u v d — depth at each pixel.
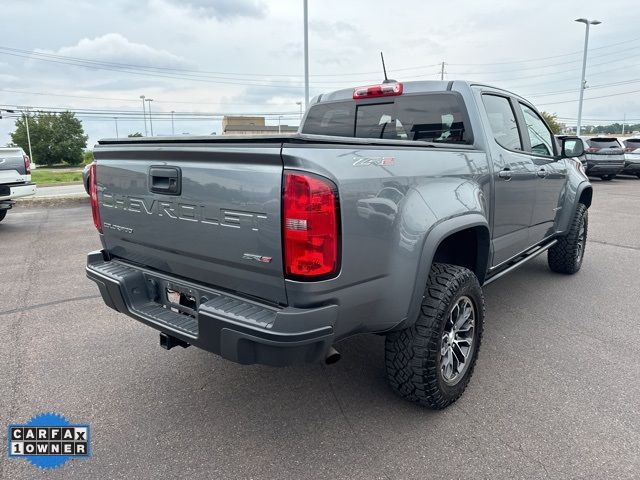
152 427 2.74
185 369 3.43
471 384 3.18
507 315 4.43
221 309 2.24
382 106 3.94
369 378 3.28
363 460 2.44
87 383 3.23
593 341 3.84
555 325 4.18
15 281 5.66
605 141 19.16
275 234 2.07
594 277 5.67
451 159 2.93
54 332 4.10
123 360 3.57
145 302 2.90
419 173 2.59
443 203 2.70
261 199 2.10
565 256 5.53
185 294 2.67
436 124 3.63
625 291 5.12
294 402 2.99
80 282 5.61
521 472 2.33
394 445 2.55
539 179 4.26
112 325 4.26
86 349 3.76
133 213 2.79
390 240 2.36
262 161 2.10
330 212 2.05
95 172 3.09
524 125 4.22
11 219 10.84
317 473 2.35
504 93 3.99
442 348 2.77
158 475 2.34
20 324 4.28
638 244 7.50
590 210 11.20
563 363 3.46
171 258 2.66
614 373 3.31
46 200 13.67
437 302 2.65
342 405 2.95
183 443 2.59
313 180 2.01
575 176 5.36
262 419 2.81
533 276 5.72
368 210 2.23
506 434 2.63
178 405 2.96
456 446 2.54
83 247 7.64
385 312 2.44
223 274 2.38
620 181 19.81
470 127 3.42
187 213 2.43
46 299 4.98
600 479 2.28
